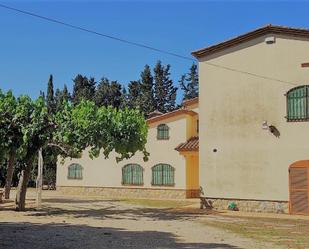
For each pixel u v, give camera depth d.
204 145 26.00
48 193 40.84
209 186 25.67
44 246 12.41
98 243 13.12
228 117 25.39
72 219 20.22
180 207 27.11
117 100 79.19
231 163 25.09
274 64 24.30
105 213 23.45
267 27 24.34
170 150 35.41
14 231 15.52
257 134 24.47
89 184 38.69
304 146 23.25
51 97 68.81
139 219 20.72
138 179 36.47
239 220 20.64
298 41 23.78
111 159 37.81
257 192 24.25
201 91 26.34
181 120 35.25
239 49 25.36
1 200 28.62
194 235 15.47
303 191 23.12
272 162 23.97
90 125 21.97
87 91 79.12
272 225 18.84
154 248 12.53
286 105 23.84
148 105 78.62
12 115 22.06
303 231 17.02
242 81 25.16
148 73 82.62
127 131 23.38
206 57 26.34
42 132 22.61
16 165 32.25
